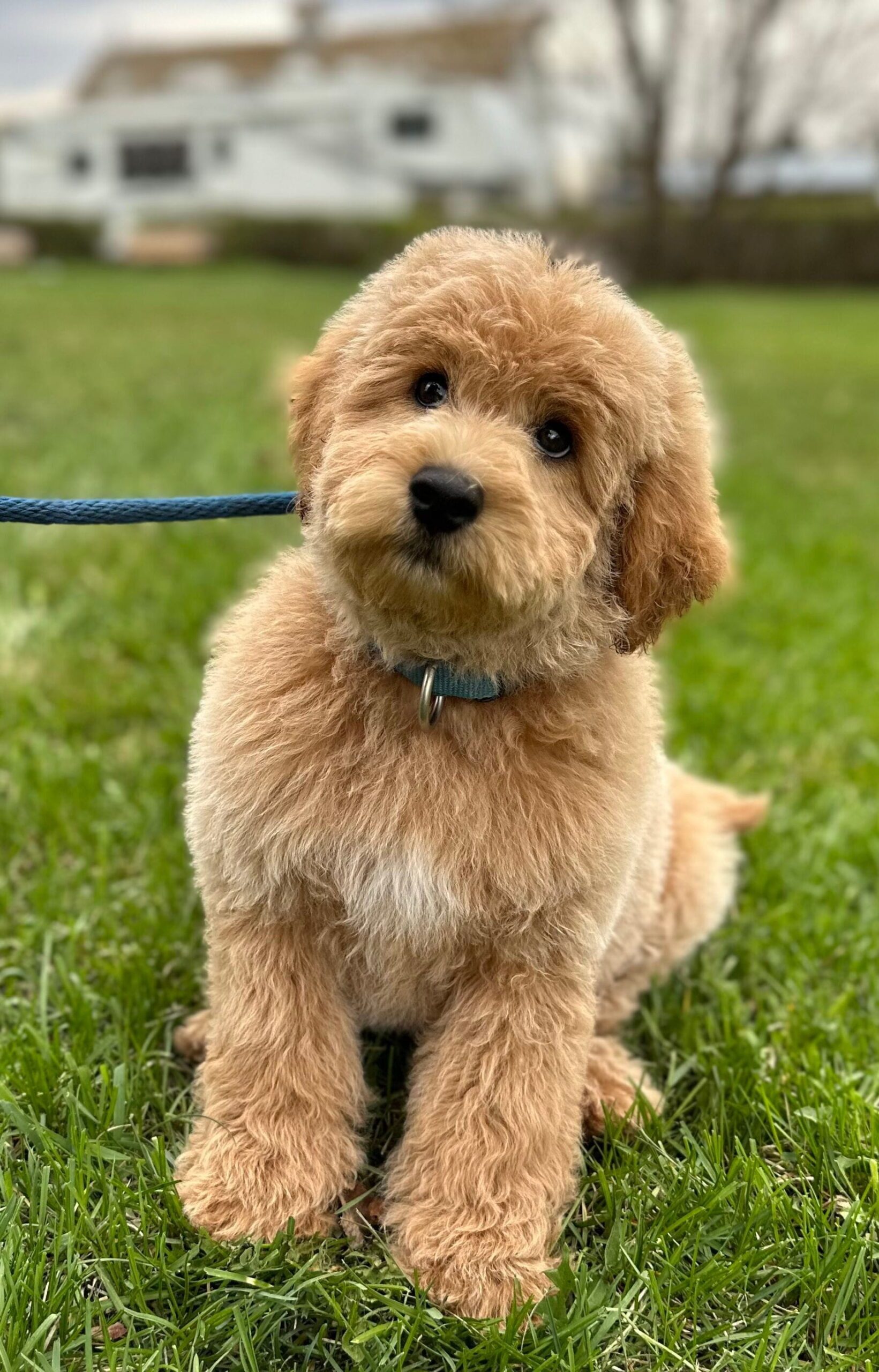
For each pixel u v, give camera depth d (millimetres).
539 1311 498
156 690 1050
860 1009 741
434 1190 530
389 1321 491
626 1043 708
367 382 523
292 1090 549
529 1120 528
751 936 801
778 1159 608
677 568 554
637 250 8383
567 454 520
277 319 4719
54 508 620
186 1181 543
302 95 11180
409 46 11812
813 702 1146
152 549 1394
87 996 662
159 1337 475
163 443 1978
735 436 2801
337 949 561
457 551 469
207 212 11266
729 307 6684
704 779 1010
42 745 919
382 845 509
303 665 533
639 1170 576
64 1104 582
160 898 771
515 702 531
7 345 3428
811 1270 521
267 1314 479
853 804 971
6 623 1136
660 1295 504
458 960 542
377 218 9180
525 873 509
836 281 8438
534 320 498
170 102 11438
